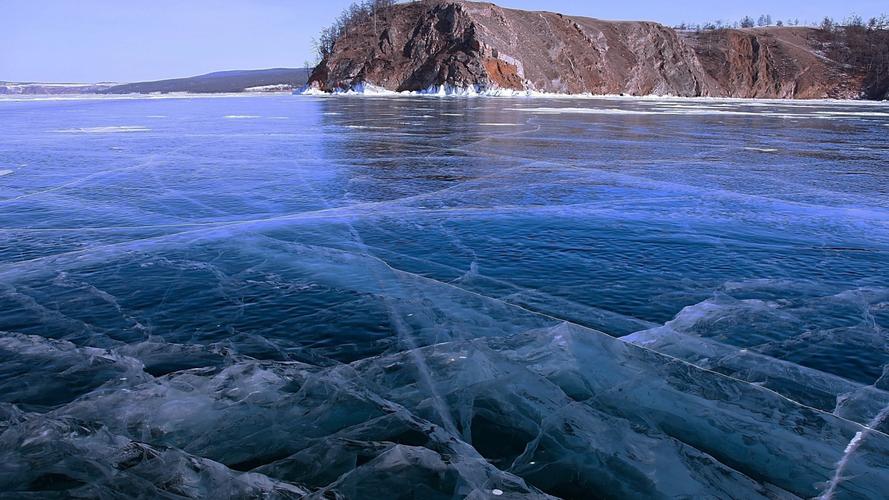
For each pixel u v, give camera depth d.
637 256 6.59
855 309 4.96
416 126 23.97
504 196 9.91
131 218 8.27
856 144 18.30
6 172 11.93
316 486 2.62
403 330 4.45
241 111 35.94
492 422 3.17
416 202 9.44
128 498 2.52
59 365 3.84
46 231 7.51
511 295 5.34
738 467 2.80
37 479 2.64
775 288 5.51
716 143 18.17
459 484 2.62
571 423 3.16
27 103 47.38
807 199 9.69
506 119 28.50
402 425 3.13
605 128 23.38
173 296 5.18
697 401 3.40
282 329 4.48
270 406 3.33
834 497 2.58
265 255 6.44
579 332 4.38
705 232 7.63
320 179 11.49
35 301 5.05
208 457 2.85
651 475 2.72
